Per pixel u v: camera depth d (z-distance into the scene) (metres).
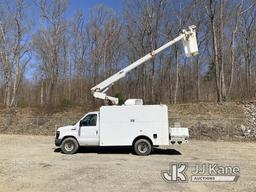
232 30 45.22
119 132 18.38
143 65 48.19
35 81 59.88
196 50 20.42
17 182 11.35
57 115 37.84
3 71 50.25
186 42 20.70
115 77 20.88
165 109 18.23
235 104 32.78
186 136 18.05
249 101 33.03
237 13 43.31
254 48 50.47
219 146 23.08
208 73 52.88
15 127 35.91
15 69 50.03
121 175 12.51
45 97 53.47
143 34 47.06
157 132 18.12
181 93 51.91
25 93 60.78
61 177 12.14
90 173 12.86
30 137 29.98
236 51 51.09
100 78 52.91
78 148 19.02
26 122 36.53
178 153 19.22
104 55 53.28
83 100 47.72
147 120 18.25
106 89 20.89
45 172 13.04
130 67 21.06
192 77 53.06
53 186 10.81
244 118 30.05
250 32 50.28
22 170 13.44
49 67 52.91
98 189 10.43
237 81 50.69
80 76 54.62
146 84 48.25
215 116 30.95
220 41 40.00
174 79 51.34
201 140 27.72
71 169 13.70
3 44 49.59
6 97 48.97
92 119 18.78
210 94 52.88
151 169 13.78
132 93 49.84
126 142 18.27
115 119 18.44
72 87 54.00
